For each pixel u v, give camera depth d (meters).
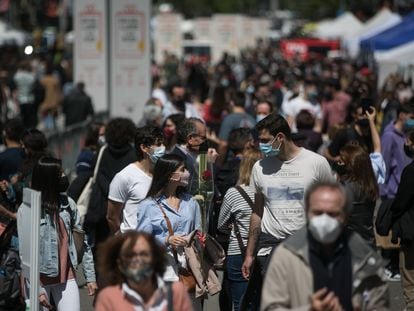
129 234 13.43
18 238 19.53
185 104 43.53
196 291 19.30
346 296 13.23
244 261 20.30
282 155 19.25
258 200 19.67
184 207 19.61
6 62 93.12
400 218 22.09
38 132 24.22
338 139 30.34
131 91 70.31
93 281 19.94
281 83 73.00
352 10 163.62
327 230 12.91
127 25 69.81
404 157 29.70
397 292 27.42
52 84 79.12
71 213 19.53
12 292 20.05
